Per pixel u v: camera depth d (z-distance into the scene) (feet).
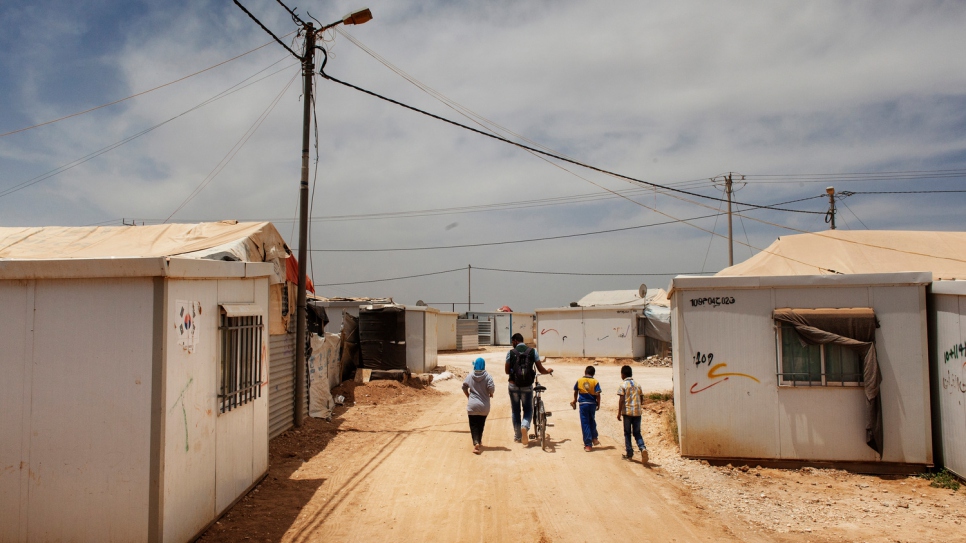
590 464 28.91
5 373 16.93
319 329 45.14
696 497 23.95
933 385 27.76
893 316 27.78
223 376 20.84
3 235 35.09
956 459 25.82
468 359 96.94
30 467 16.72
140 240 33.96
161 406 16.25
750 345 28.91
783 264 40.45
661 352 95.40
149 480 16.15
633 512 22.09
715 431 29.01
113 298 16.62
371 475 26.81
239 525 20.22
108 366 16.52
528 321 152.66
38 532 16.62
